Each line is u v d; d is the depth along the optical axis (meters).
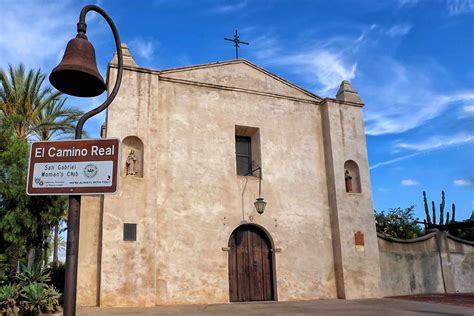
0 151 13.73
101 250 12.16
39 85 22.98
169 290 12.82
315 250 15.13
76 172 4.62
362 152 16.59
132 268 12.21
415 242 17.64
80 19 5.48
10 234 12.89
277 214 14.97
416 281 17.06
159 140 13.89
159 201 13.38
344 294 14.67
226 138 14.95
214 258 13.64
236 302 13.64
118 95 13.41
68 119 23.17
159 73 14.27
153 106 13.80
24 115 22.16
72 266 4.48
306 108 16.66
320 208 15.67
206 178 14.23
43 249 15.39
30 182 4.60
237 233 14.53
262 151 15.40
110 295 11.84
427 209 26.61
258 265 14.51
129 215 12.56
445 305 12.62
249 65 16.17
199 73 15.22
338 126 16.50
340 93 17.47
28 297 10.55
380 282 15.31
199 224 13.73
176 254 13.19
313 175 15.95
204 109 14.88
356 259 15.16
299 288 14.52
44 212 13.60
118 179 4.57
